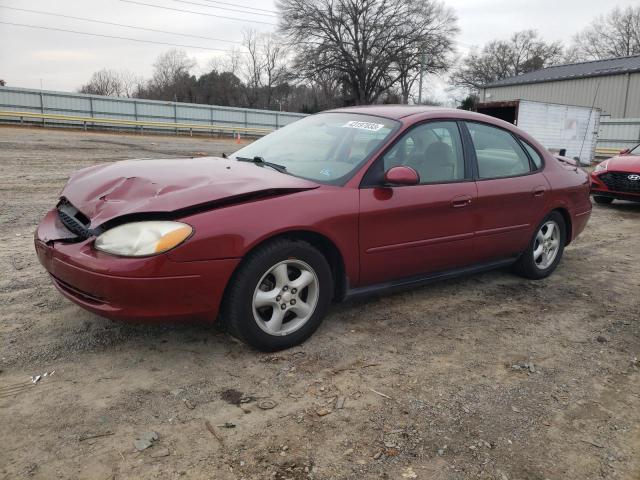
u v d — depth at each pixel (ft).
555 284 16.33
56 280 10.37
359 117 13.61
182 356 10.35
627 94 107.96
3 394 8.79
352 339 11.57
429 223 12.50
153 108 111.65
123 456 7.47
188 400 8.91
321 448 7.89
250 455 7.65
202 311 9.57
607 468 7.82
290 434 8.18
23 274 14.47
